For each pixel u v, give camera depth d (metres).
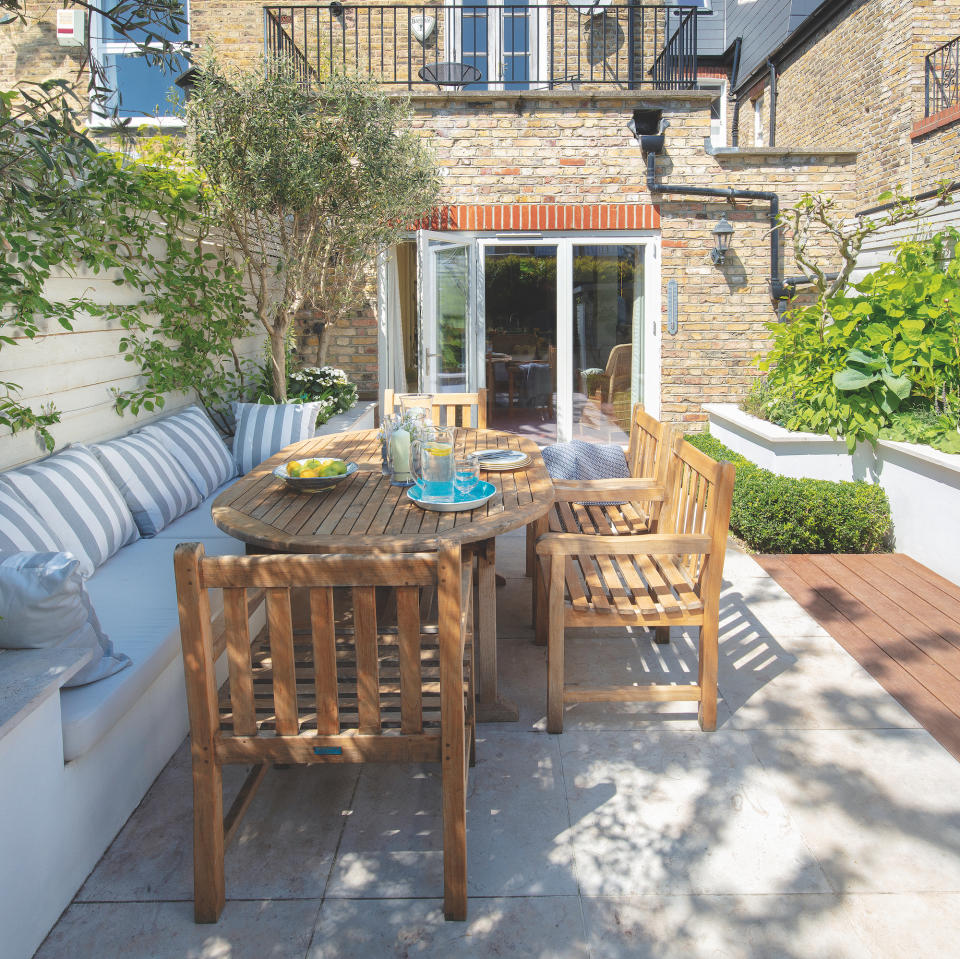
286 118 5.37
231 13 8.62
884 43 9.31
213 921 2.20
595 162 7.77
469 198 7.80
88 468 3.68
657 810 2.66
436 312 7.64
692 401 8.09
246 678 2.19
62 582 2.29
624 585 3.32
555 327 8.17
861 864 2.40
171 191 5.02
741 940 2.13
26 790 2.06
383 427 3.60
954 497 4.52
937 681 3.46
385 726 2.25
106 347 4.39
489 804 2.70
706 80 13.85
